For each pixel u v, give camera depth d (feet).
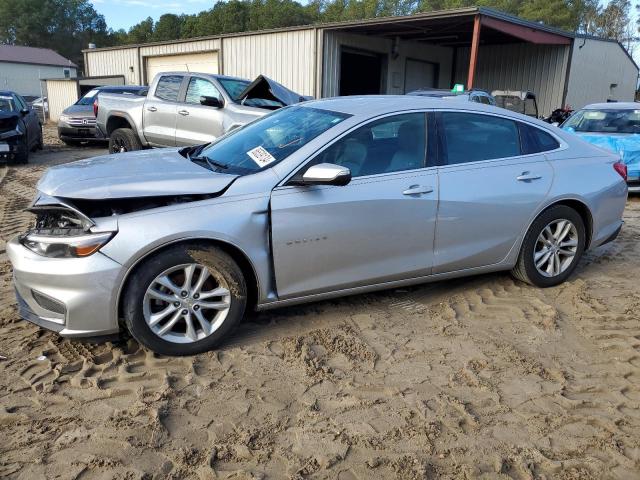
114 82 82.94
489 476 8.44
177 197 11.32
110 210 10.98
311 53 60.03
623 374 11.41
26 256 10.84
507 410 10.11
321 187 12.10
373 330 13.04
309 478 8.25
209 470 8.32
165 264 10.86
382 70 69.56
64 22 286.46
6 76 192.75
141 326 10.89
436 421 9.69
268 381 10.79
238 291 11.60
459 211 13.67
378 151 12.96
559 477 8.47
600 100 75.56
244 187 11.62
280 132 13.53
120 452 8.66
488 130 14.64
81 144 54.85
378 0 176.65
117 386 10.43
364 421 9.64
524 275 15.38
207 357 11.55
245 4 194.08
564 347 12.51
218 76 30.60
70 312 10.51
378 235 12.75
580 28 192.03
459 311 14.25
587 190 15.61
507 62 73.15
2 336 12.21
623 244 20.76
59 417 9.48
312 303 14.30
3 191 29.30
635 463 8.82
